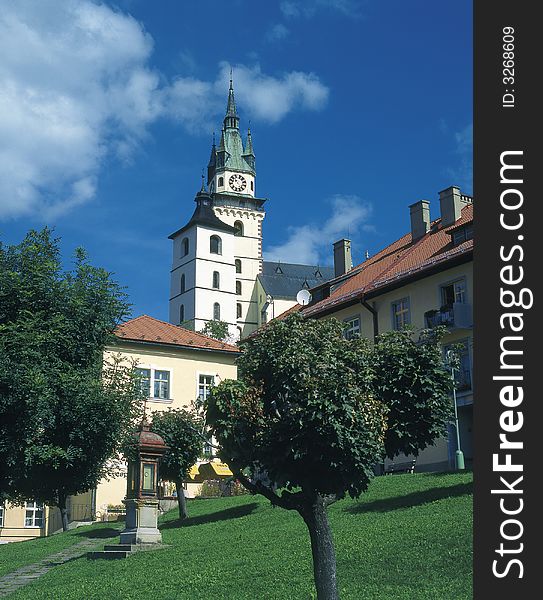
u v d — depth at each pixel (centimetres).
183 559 2022
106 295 2383
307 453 1170
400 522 1973
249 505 2953
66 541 2925
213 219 11419
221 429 1204
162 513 3391
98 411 2264
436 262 3756
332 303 4428
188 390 4553
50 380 2148
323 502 1250
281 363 1202
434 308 3788
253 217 12606
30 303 2231
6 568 2402
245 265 12369
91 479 2361
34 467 2261
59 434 2242
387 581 1460
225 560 1891
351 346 1305
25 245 2302
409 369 1412
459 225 3834
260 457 1197
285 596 1458
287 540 2009
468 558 1502
